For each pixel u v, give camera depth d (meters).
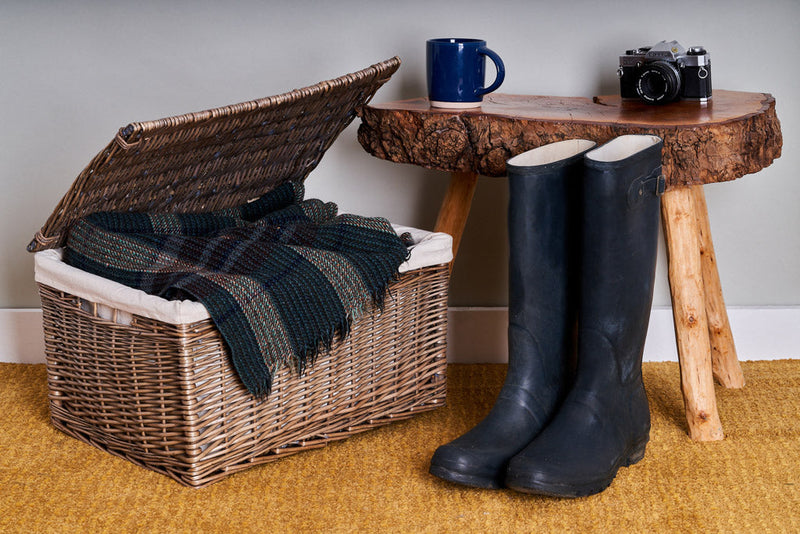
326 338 1.23
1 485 1.20
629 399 1.23
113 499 1.16
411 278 1.36
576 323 1.27
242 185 1.47
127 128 1.09
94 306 1.21
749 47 1.66
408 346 1.40
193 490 1.18
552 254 1.22
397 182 1.73
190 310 1.10
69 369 1.32
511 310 1.26
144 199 1.33
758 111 1.32
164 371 1.15
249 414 1.22
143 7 1.64
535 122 1.29
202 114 1.17
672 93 1.41
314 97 1.32
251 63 1.67
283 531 1.08
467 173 1.50
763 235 1.73
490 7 1.66
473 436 1.20
